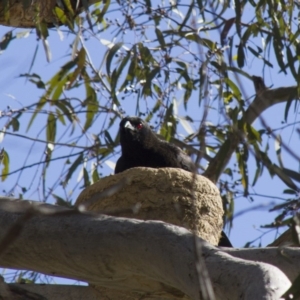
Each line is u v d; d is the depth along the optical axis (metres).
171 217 9.76
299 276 5.96
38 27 11.97
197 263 4.95
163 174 9.94
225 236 11.79
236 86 12.59
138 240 7.43
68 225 7.82
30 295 7.98
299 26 12.73
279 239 10.32
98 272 7.93
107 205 9.88
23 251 8.02
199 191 9.95
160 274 7.38
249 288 6.11
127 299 8.78
